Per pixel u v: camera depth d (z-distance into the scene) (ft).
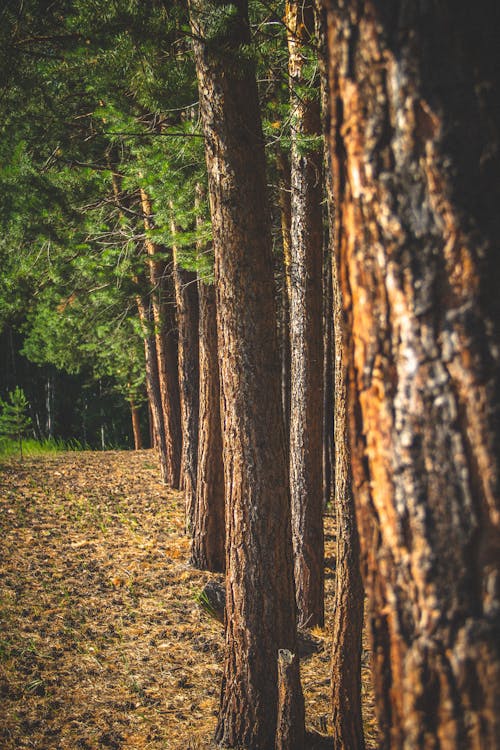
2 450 60.59
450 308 4.00
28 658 19.52
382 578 4.31
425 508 4.04
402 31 4.03
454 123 3.96
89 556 29.81
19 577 26.32
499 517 3.87
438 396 4.01
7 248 29.68
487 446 3.90
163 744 15.05
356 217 4.35
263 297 14.44
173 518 37.29
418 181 4.05
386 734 4.37
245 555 14.38
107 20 14.12
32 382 112.27
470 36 3.96
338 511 12.64
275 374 14.61
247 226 14.24
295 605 14.92
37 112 23.04
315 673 18.93
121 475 50.37
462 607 3.92
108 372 68.49
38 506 38.42
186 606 24.22
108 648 20.57
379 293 4.24
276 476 14.44
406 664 4.15
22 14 16.98
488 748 3.83
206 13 13.60
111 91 21.07
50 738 15.39
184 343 35.04
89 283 39.37
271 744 14.29
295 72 19.44
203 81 14.16
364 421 4.42
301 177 22.76
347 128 4.35
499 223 3.98
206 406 28.19
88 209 29.58
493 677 3.83
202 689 18.02
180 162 22.59
